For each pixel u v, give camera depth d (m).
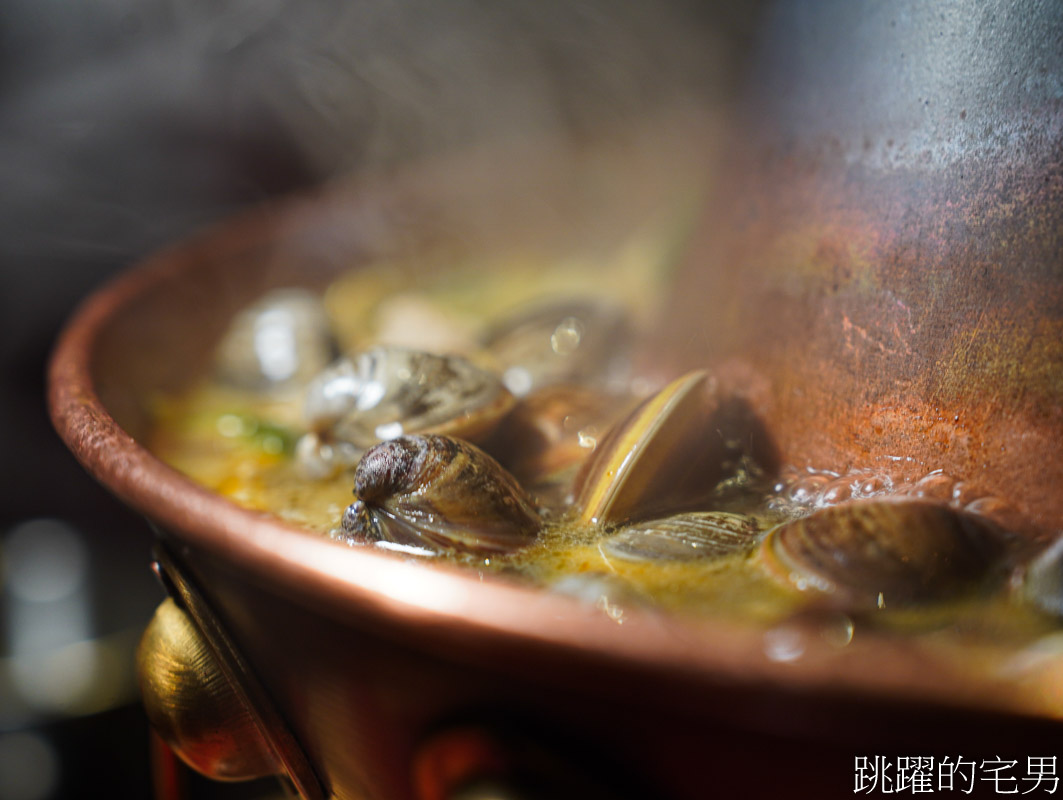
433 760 0.20
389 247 0.47
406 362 0.28
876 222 0.25
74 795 0.45
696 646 0.17
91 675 0.47
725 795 0.18
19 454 0.68
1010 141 0.22
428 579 0.18
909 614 0.20
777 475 0.26
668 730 0.18
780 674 0.17
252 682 0.23
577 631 0.17
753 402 0.27
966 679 0.17
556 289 0.41
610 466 0.25
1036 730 0.17
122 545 0.63
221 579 0.22
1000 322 0.22
